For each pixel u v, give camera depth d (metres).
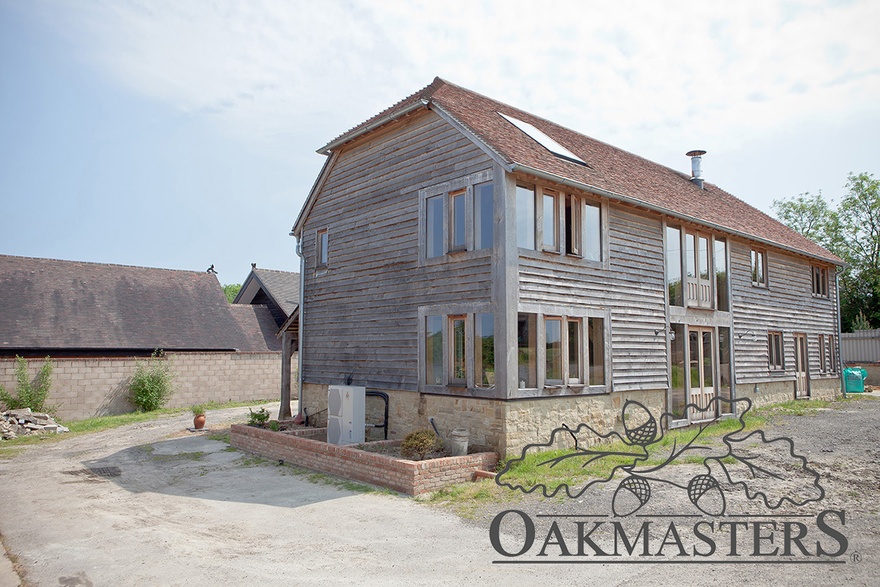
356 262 15.31
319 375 16.33
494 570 6.28
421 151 13.55
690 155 22.80
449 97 14.26
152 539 7.74
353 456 10.74
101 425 19.67
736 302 18.14
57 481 11.44
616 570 6.12
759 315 19.28
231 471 11.95
